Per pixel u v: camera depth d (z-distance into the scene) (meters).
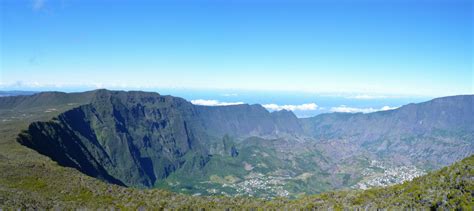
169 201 125.81
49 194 122.25
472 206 70.94
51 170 156.62
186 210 113.00
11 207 99.12
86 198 122.62
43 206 105.75
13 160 165.50
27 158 176.75
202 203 123.44
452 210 73.12
